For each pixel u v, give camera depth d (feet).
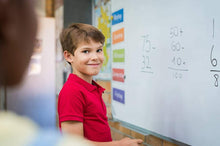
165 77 3.69
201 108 3.06
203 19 2.99
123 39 4.82
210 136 2.94
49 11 9.37
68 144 0.83
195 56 3.13
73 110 2.73
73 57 3.12
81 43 3.00
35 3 0.87
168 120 3.66
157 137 4.03
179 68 3.41
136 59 4.41
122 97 4.92
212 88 2.89
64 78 7.54
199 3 3.04
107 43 5.66
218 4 2.78
